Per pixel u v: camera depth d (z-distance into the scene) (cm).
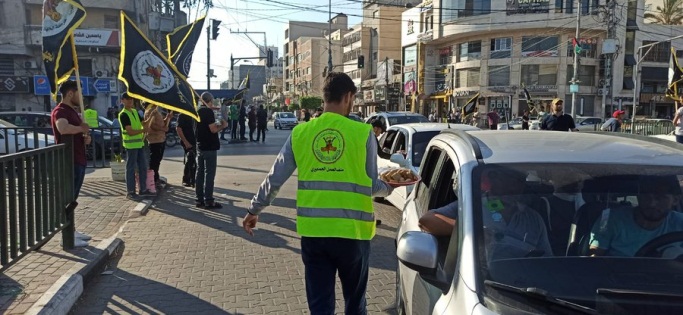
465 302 214
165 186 1083
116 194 966
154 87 802
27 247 458
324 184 306
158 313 439
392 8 7325
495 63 4903
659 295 208
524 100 4784
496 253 233
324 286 310
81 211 825
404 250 249
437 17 5256
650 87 5303
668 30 5247
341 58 9500
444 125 864
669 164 266
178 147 2362
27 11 3453
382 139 972
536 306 205
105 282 514
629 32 5162
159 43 3406
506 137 317
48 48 614
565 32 4678
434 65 5653
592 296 213
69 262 532
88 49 3462
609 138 319
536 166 266
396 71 6500
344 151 308
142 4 3875
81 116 606
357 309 328
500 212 247
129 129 900
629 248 241
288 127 4303
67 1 624
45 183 498
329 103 323
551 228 244
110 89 3519
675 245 240
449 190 344
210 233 704
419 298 281
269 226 745
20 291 445
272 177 320
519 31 4775
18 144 1167
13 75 3412
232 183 1159
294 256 602
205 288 498
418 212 374
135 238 675
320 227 303
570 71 4731
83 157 625
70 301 442
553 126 978
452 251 258
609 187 256
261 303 462
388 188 325
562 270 227
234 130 2506
